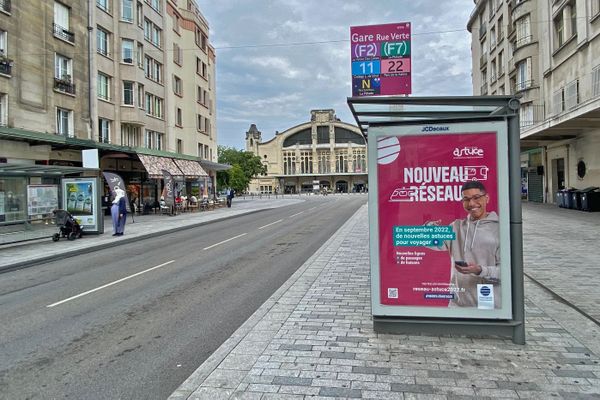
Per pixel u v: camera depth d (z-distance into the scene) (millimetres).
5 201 14031
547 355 4133
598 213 19812
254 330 5039
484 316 4547
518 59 29719
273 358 4211
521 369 3844
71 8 23703
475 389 3508
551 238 11898
